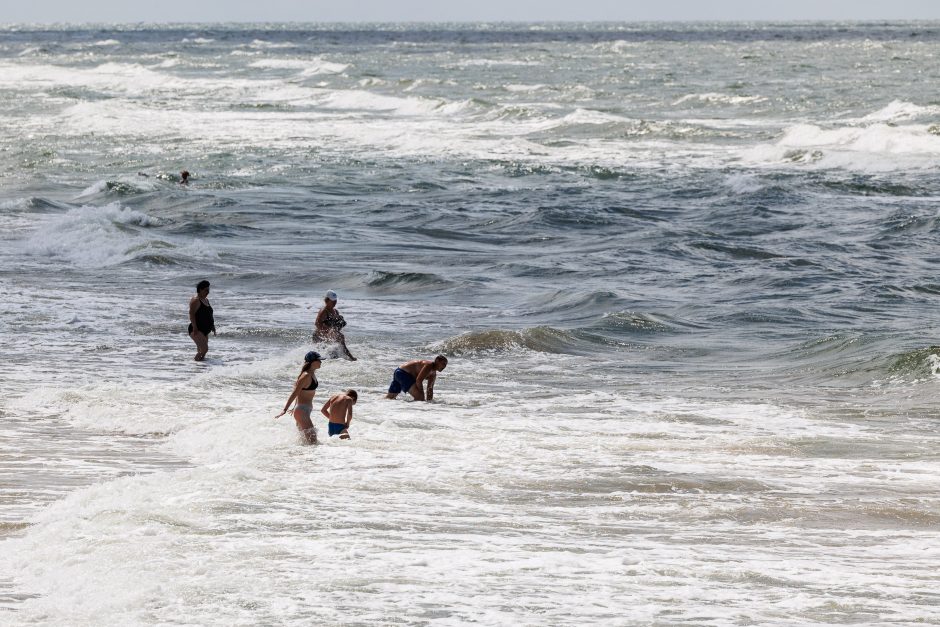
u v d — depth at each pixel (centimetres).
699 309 6397
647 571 1952
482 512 2455
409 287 7050
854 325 5988
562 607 1716
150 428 3506
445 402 4162
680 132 16062
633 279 7469
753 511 2525
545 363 5031
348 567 1931
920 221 9450
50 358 4884
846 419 3878
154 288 6881
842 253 8444
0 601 1731
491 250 8681
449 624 1617
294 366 4759
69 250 8206
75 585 1806
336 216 10212
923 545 2236
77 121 18688
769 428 3700
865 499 2658
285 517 2330
